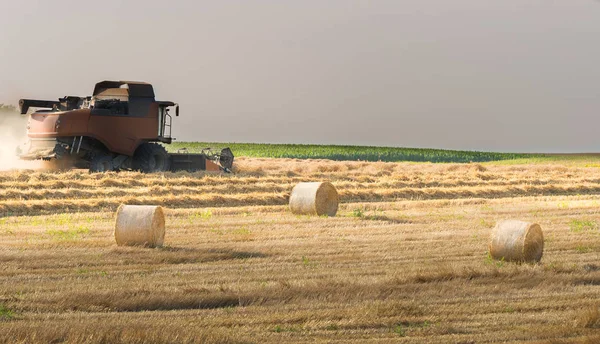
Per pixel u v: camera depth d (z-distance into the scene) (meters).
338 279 31.22
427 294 28.77
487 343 22.64
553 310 26.77
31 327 22.86
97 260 35.50
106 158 81.81
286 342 22.48
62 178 73.88
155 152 84.81
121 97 83.06
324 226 49.44
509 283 30.98
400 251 39.31
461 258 37.66
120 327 23.08
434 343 22.56
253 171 97.50
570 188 85.00
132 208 40.53
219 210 57.56
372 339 22.88
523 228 37.09
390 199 73.62
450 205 66.31
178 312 25.78
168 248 39.81
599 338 22.67
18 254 36.53
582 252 40.41
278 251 38.81
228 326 24.14
